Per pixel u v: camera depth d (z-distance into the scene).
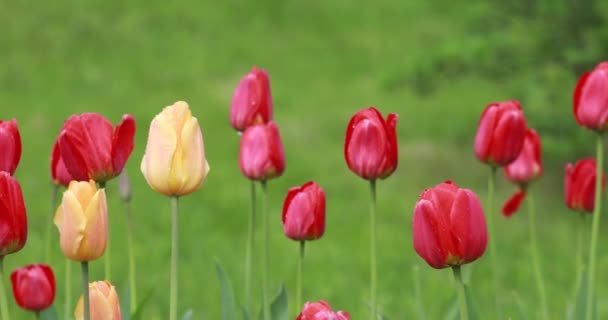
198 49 22.91
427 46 18.22
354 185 15.33
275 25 24.70
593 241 4.04
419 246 3.12
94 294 3.26
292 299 10.26
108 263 4.09
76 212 3.05
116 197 13.87
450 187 3.12
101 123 3.38
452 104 19.89
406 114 19.31
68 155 3.35
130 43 22.86
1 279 3.16
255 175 3.95
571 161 15.73
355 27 24.75
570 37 14.36
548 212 14.76
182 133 3.26
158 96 19.95
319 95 20.38
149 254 11.54
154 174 3.27
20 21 23.28
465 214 3.06
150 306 9.80
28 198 13.61
